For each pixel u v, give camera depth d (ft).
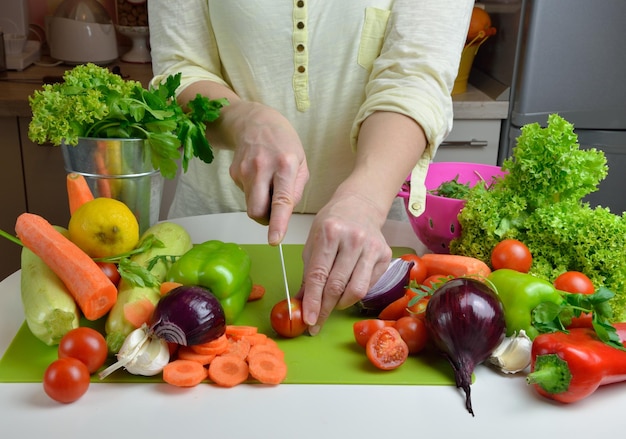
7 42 6.84
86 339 2.47
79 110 2.97
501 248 2.98
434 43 3.48
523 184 3.10
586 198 6.73
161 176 3.43
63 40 7.05
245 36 3.86
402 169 3.08
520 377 2.57
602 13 6.11
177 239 3.11
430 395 2.45
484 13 6.45
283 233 2.64
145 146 3.17
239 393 2.45
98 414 2.32
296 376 2.53
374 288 2.87
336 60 3.87
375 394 2.45
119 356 2.46
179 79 3.31
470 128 6.52
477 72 7.19
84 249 2.92
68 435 2.22
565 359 2.33
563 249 3.03
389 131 3.17
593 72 6.30
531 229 3.08
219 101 3.21
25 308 2.66
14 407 2.35
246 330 2.70
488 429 2.28
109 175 3.16
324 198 4.17
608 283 2.92
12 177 6.21
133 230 2.95
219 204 4.34
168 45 3.96
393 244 3.71
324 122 4.01
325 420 2.31
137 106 3.02
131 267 2.77
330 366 2.60
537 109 6.38
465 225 3.21
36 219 2.80
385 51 3.70
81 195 3.10
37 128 2.99
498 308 2.53
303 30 3.80
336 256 2.67
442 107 3.40
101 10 7.22
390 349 2.56
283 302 2.77
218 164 4.23
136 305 2.65
